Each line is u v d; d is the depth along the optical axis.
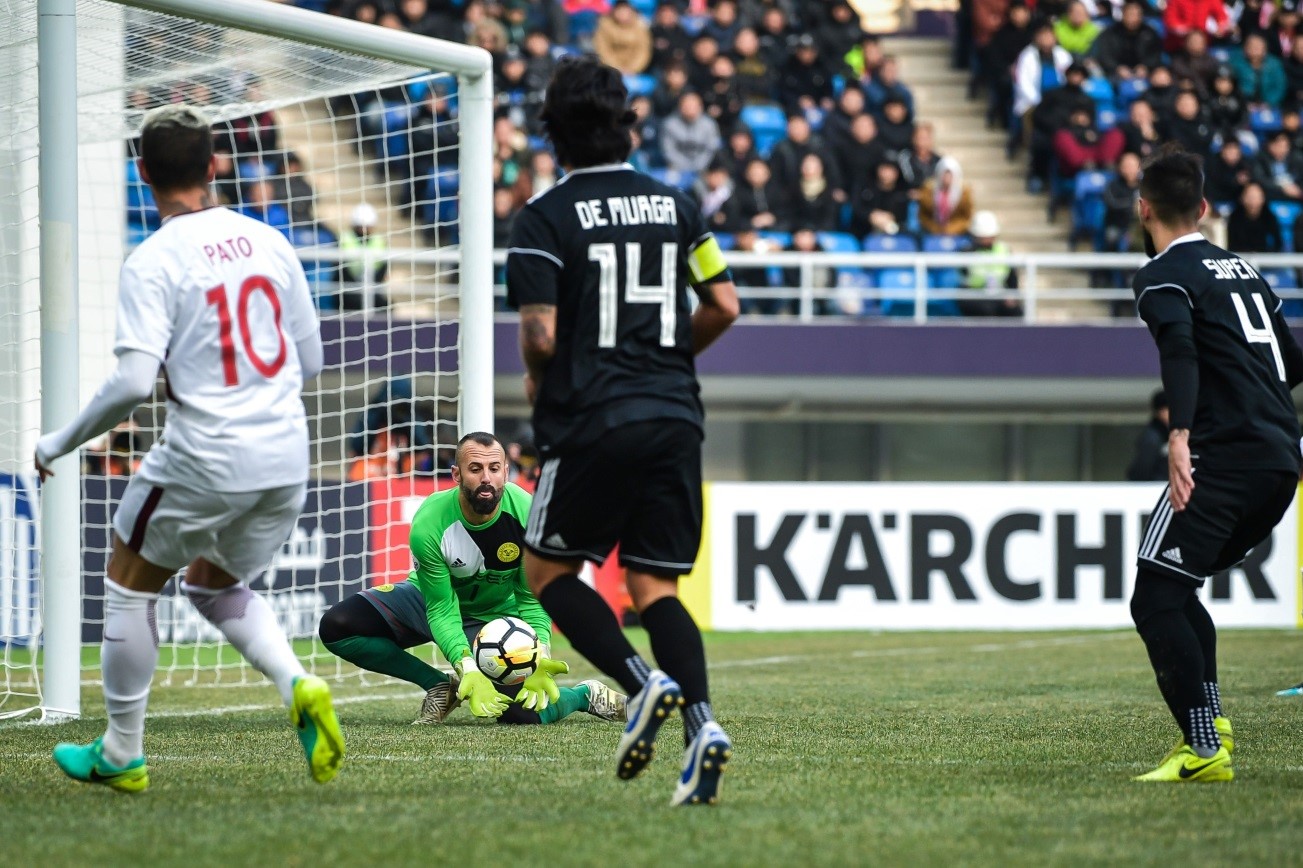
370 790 14.59
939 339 58.12
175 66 27.11
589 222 13.18
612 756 17.39
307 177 54.56
